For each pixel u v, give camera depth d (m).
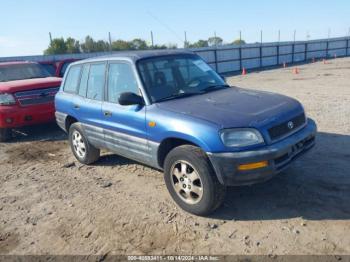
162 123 4.31
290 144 3.95
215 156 3.79
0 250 3.99
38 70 10.59
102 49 37.88
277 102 4.42
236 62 34.53
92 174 6.05
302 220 3.94
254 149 3.74
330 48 45.31
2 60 22.42
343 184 4.70
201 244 3.71
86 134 6.04
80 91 6.08
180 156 4.14
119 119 5.02
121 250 3.75
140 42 36.03
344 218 3.90
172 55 5.39
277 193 4.61
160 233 3.98
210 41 34.91
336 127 7.54
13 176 6.39
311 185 4.74
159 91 4.77
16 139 9.16
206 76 5.41
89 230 4.21
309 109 9.80
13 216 4.78
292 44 40.03
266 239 3.67
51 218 4.61
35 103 8.67
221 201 4.07
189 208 4.27
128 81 4.98
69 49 40.03
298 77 21.38
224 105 4.31
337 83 16.17
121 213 4.54
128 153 5.10
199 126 3.91
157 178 5.58
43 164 6.91
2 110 8.35
